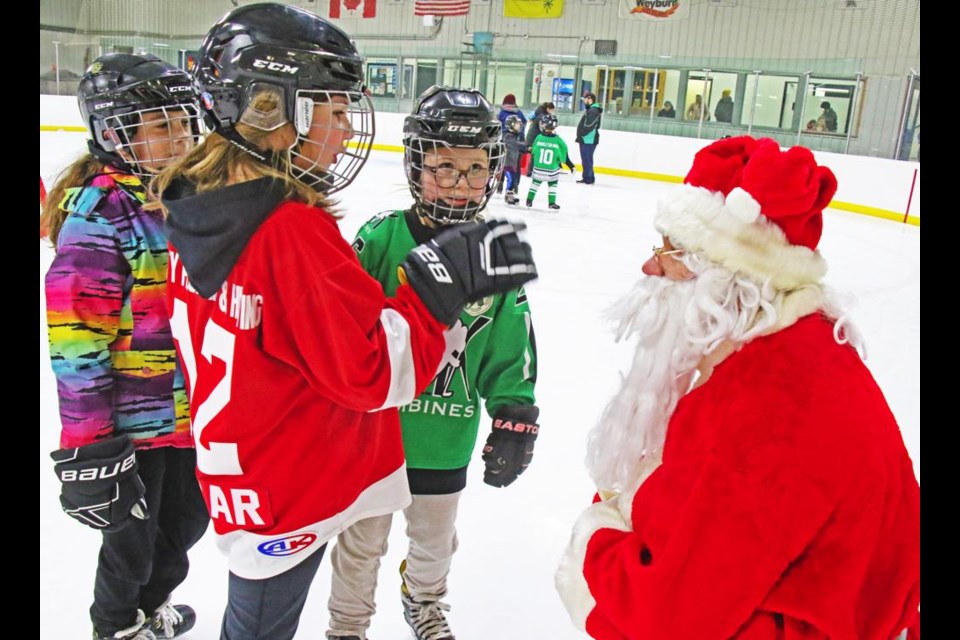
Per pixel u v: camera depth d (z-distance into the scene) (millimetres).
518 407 1767
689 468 980
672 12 17094
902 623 1008
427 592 1903
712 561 929
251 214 1147
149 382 1642
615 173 14664
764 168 961
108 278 1530
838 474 907
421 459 1776
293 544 1289
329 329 1148
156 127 1567
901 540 972
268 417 1227
